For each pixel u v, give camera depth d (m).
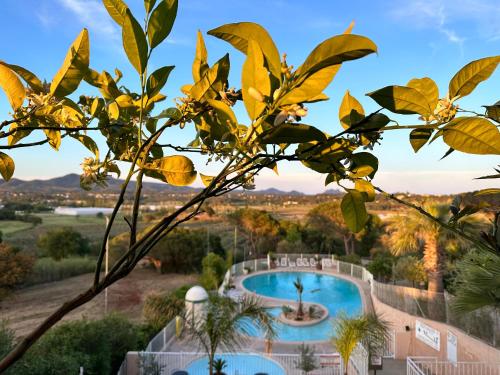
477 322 8.56
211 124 0.86
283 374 10.02
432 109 0.64
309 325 15.05
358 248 32.47
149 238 0.74
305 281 24.33
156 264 27.53
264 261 27.95
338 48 0.50
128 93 0.93
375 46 0.49
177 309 12.53
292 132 0.59
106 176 0.89
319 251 32.81
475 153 0.62
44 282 23.09
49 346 7.51
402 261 15.64
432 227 10.04
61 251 26.88
